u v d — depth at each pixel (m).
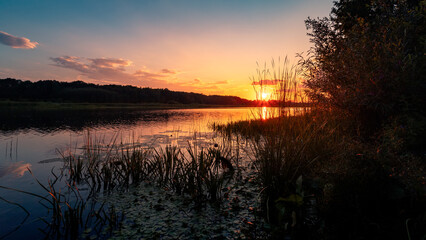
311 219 2.36
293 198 2.18
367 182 2.13
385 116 3.93
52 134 10.66
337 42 5.19
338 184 2.30
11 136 10.09
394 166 2.31
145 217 2.78
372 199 2.02
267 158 3.13
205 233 2.40
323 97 4.97
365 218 1.92
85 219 2.74
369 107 3.91
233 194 3.37
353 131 4.39
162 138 9.00
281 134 3.13
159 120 20.05
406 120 3.45
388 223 1.87
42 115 27.22
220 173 4.38
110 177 3.85
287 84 3.33
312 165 3.22
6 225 2.62
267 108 3.38
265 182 3.06
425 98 3.47
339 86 4.73
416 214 1.83
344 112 4.59
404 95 3.59
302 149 3.15
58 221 2.61
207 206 3.02
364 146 3.00
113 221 2.62
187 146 7.11
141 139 8.77
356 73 4.12
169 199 3.31
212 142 7.88
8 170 4.83
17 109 44.06
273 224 2.39
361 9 6.84
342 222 2.02
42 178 4.32
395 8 4.69
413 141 3.14
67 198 3.38
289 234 2.12
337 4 8.18
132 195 3.49
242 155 5.88
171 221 2.67
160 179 4.03
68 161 5.49
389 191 2.00
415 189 1.96
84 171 4.71
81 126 14.60
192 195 3.25
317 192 2.72
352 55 4.32
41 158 5.91
